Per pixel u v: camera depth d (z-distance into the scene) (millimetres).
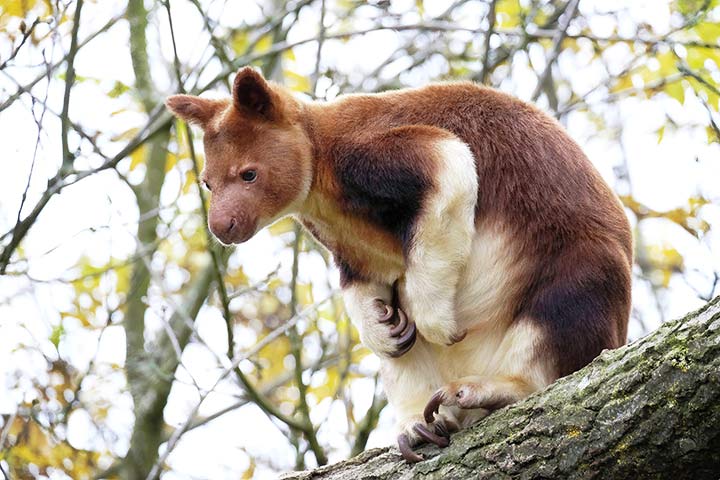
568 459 6613
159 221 16219
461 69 15836
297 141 8875
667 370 6254
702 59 12781
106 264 14711
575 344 7715
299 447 13414
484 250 8156
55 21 12531
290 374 16094
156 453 14930
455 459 7234
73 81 13125
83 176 13055
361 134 8586
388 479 7613
